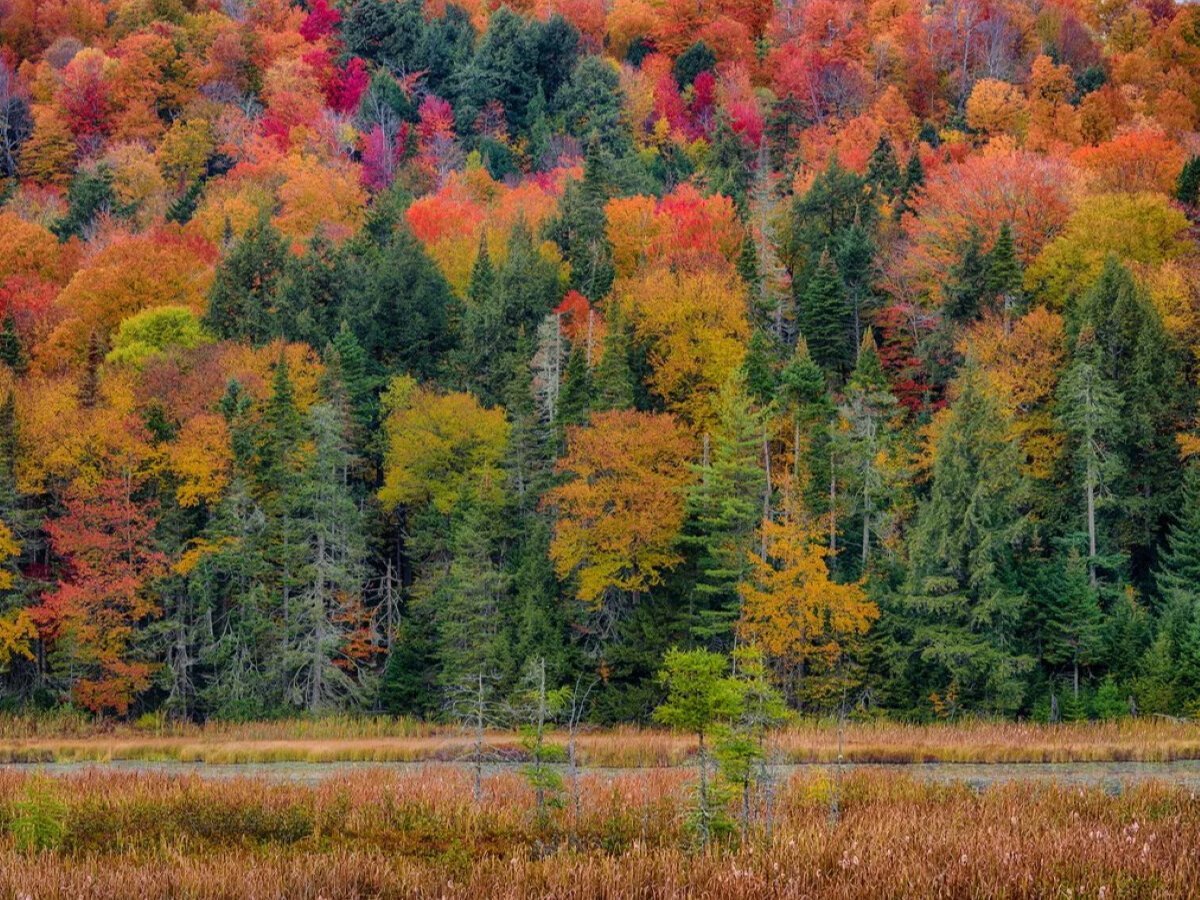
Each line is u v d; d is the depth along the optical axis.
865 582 67.06
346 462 73.56
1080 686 64.88
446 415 76.62
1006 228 83.38
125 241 108.44
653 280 89.81
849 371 89.38
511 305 91.25
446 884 24.12
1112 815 33.28
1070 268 89.62
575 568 70.31
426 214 119.06
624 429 69.06
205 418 72.56
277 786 42.34
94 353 89.75
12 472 71.44
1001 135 137.88
